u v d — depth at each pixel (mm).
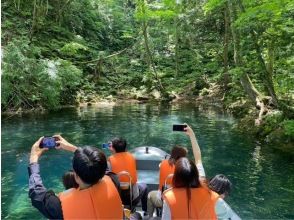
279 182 7230
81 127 12539
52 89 16234
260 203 6246
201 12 23984
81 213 2377
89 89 21078
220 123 13469
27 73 16000
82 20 25828
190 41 25797
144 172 6266
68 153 8992
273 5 9367
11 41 17062
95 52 24234
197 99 21344
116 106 18578
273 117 11172
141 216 3938
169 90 22625
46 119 13898
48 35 21375
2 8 19844
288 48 11492
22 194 6508
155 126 12945
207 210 2686
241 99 17172
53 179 7352
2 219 5543
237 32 12359
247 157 8961
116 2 30219
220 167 8195
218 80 22516
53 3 23047
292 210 5973
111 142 4637
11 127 12234
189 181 2709
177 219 2656
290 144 9844
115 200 2492
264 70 11867
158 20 25500
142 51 26156
